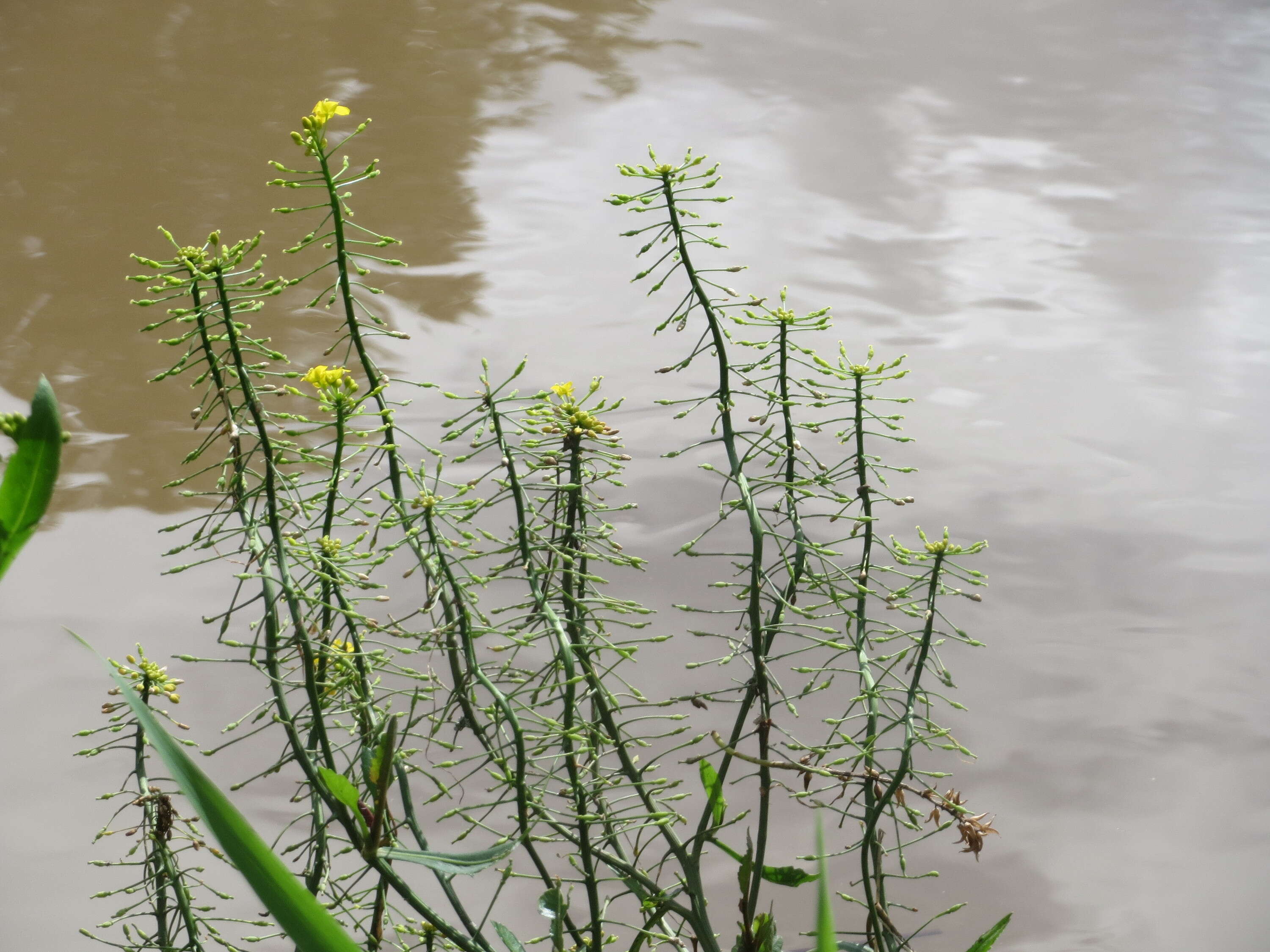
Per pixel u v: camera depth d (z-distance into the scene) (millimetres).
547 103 8227
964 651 3453
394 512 1050
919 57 9891
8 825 2650
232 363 1033
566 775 1179
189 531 3879
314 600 1016
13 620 3400
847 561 3631
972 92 9258
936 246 6664
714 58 9359
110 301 5398
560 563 1105
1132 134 8680
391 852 977
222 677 3168
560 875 2398
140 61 8391
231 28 9078
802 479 1178
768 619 1159
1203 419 5051
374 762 961
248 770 2781
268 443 996
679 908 1089
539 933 2219
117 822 2680
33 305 5312
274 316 5125
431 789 2352
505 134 7660
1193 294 6312
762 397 1185
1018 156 8133
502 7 9750
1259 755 3098
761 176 7395
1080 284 6352
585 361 5109
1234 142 8641
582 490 1123
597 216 6633
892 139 8211
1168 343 5746
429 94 8133
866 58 9711
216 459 4277
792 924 2381
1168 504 4375
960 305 5988
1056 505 4305
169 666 3207
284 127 7516
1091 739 3111
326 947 697
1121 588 3852
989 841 2742
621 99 8422
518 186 6953
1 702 3068
